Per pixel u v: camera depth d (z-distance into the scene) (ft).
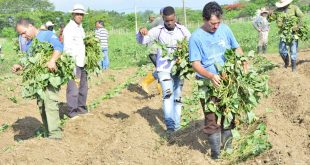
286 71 40.52
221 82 21.36
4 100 39.47
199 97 21.47
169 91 26.73
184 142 24.99
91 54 32.32
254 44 83.41
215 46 21.71
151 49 27.07
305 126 25.84
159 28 26.81
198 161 22.45
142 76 47.80
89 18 204.54
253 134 23.20
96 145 27.68
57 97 26.16
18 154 24.06
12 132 30.96
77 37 31.22
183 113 30.83
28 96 25.76
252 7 235.40
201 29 21.74
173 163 23.07
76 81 31.42
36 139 26.20
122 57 79.05
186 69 25.95
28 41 26.55
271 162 20.81
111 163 23.63
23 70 26.71
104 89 44.45
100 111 33.68
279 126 25.30
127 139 26.48
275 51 72.43
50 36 25.95
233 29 122.83
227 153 22.56
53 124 26.35
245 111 21.84
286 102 30.60
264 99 32.07
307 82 36.76
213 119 21.89
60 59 25.81
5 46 97.14
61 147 26.00
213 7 21.11
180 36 26.73
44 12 253.03
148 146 25.61
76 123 30.17
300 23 40.50
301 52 59.72
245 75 21.57
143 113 31.35
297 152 21.97
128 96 39.68
